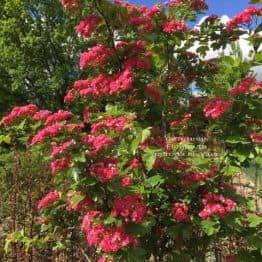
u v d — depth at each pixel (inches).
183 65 220.5
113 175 161.0
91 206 169.5
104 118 184.9
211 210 178.4
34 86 1222.9
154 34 205.5
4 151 297.7
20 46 1202.6
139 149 185.8
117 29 192.7
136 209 162.7
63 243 216.4
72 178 166.7
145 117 202.5
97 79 190.2
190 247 193.5
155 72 208.5
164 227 192.5
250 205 202.5
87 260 222.7
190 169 190.2
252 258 193.5
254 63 191.8
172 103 209.5
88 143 163.9
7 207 290.8
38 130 187.6
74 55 1203.2
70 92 199.0
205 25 219.6
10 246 270.7
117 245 159.3
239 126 186.4
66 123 174.1
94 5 185.6
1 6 1285.7
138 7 204.5
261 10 212.8
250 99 186.1
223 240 218.5
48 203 202.8
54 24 1211.9
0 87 1242.0
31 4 1202.6
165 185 193.2
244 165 192.9
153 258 195.8
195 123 205.5
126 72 184.1
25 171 297.6
